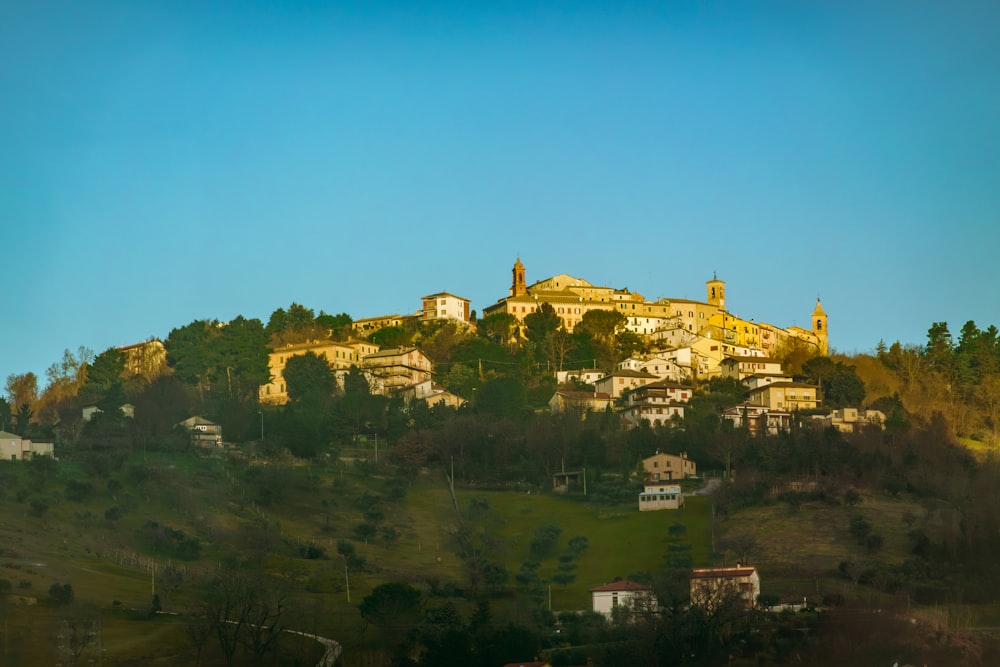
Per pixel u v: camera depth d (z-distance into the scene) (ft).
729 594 578.66
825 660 526.98
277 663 520.01
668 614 558.56
